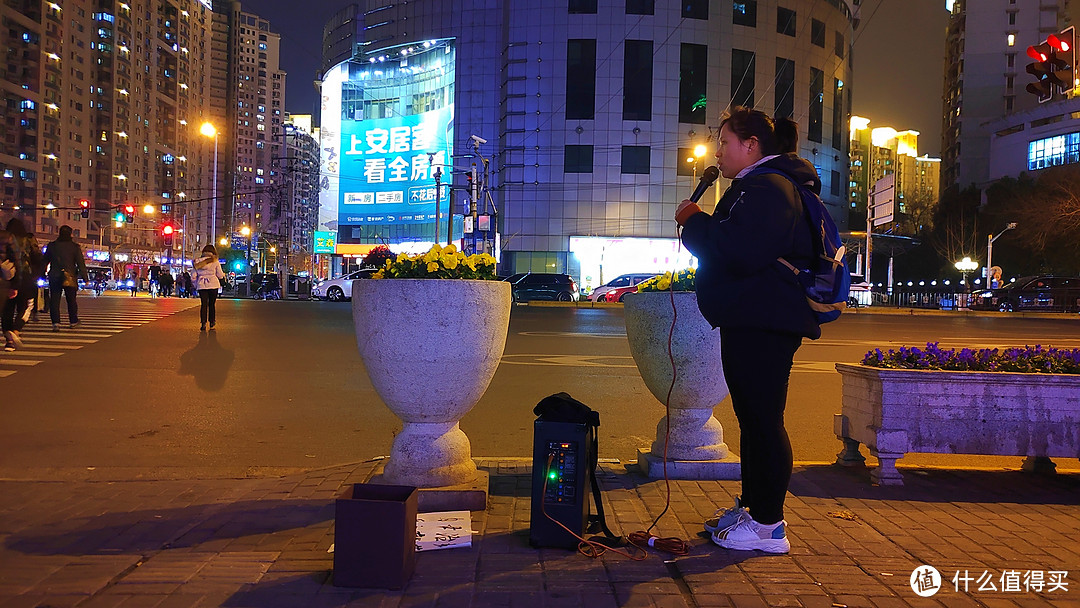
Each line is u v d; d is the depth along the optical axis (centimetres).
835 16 5641
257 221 15188
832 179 5675
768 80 5241
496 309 404
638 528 368
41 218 9394
